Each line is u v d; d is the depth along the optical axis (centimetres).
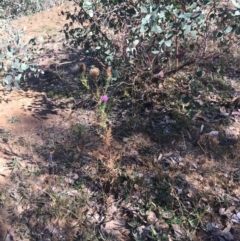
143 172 302
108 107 371
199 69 419
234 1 304
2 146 339
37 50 463
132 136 341
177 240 251
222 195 281
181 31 344
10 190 295
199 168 305
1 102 408
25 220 272
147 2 331
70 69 465
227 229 257
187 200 277
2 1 919
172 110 368
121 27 371
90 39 398
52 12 778
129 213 271
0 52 367
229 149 321
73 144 338
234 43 431
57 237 260
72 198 285
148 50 375
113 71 358
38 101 407
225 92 389
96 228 263
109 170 296
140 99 378
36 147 338
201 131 340
